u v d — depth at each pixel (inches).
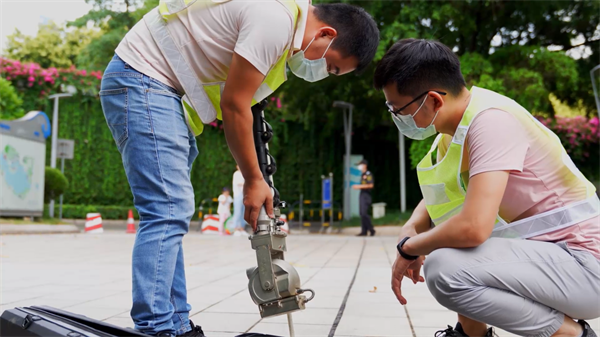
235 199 497.4
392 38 490.9
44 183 572.4
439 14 479.2
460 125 73.0
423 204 89.9
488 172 69.0
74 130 738.2
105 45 735.7
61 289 157.8
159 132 78.7
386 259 263.4
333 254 294.7
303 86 639.1
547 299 70.3
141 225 79.5
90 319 72.2
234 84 72.9
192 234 538.3
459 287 71.1
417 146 501.4
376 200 791.1
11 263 230.1
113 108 80.2
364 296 149.9
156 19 80.7
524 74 476.4
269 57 72.8
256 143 80.0
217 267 226.4
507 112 71.8
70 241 379.9
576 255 69.8
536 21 567.5
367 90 637.3
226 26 75.9
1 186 477.1
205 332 104.3
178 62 78.9
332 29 76.9
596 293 69.5
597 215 72.9
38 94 731.4
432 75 72.0
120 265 225.3
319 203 773.3
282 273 75.8
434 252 74.1
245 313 124.8
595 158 659.4
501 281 70.1
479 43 582.2
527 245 71.2
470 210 68.9
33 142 526.9
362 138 788.0
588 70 598.2
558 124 637.3
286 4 74.2
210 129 756.6
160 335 76.7
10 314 71.2
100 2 780.6
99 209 735.7
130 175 80.0
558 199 72.3
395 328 109.3
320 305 135.9
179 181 80.3
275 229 78.0
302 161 775.7
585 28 593.0
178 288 87.4
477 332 85.6
